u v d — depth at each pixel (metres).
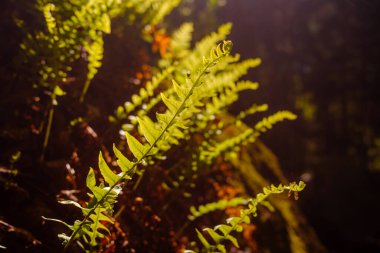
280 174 5.12
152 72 3.39
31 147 2.09
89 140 2.26
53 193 1.93
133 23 3.24
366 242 10.63
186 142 2.55
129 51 3.20
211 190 3.18
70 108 2.42
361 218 14.56
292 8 15.38
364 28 15.26
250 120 9.25
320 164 16.31
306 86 18.20
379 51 16.14
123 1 2.80
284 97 15.33
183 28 3.24
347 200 15.05
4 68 2.37
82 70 2.69
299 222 4.65
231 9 11.58
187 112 1.43
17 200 1.79
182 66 2.84
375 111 19.05
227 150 2.48
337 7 15.41
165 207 2.45
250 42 11.71
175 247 2.43
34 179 1.95
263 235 3.66
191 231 2.78
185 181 2.58
